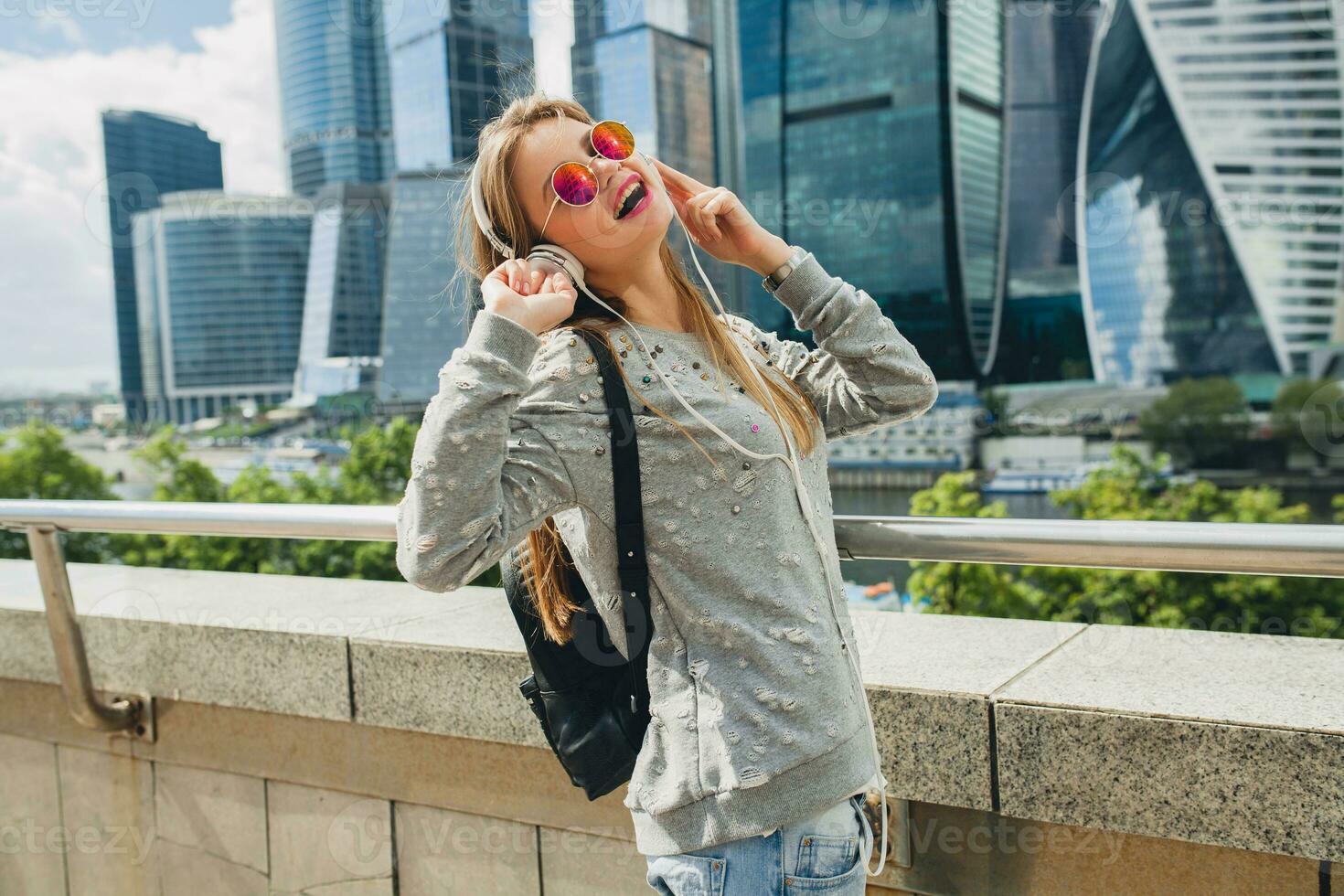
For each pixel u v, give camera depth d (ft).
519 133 4.06
